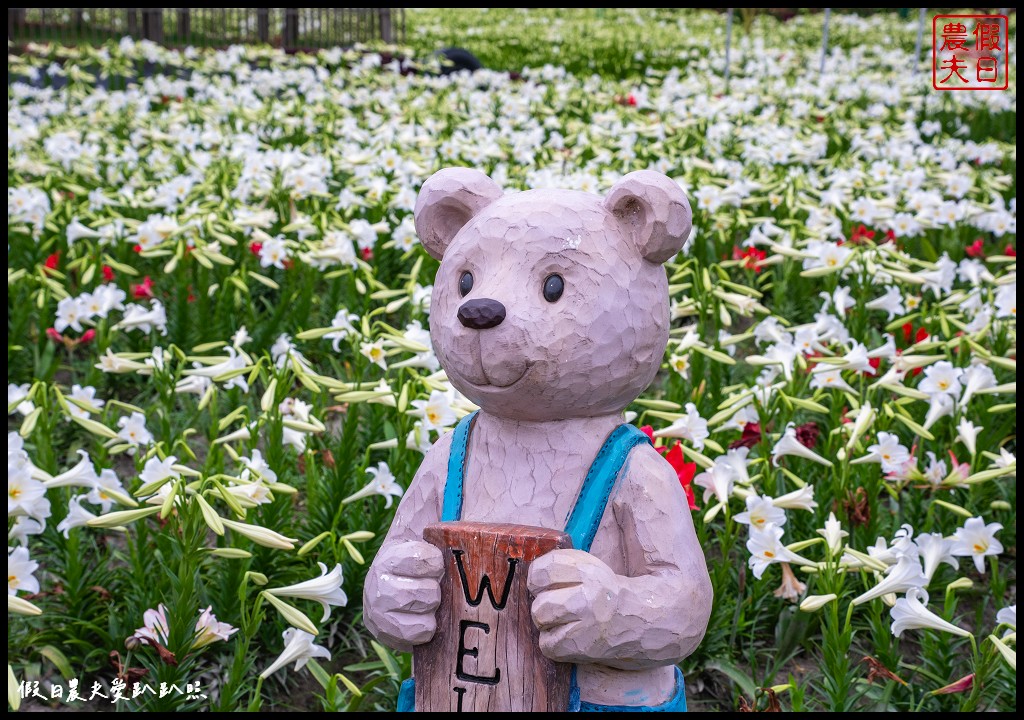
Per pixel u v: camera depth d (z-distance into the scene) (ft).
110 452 13.15
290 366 13.70
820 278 21.66
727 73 52.60
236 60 49.39
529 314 7.45
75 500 11.50
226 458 15.67
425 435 12.84
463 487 8.15
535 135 33.06
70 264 19.58
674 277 17.85
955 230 23.89
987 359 14.90
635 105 44.34
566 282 7.55
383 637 7.72
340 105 42.32
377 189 23.93
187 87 44.19
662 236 7.76
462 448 8.27
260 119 36.55
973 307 17.87
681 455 11.70
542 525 7.80
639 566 7.73
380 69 52.08
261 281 19.65
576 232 7.64
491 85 47.93
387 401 13.39
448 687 7.53
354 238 21.36
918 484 13.82
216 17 63.72
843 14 103.71
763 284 22.45
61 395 12.75
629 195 7.80
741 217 23.08
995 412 14.87
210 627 10.85
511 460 8.00
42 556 13.42
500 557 7.40
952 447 14.64
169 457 11.33
